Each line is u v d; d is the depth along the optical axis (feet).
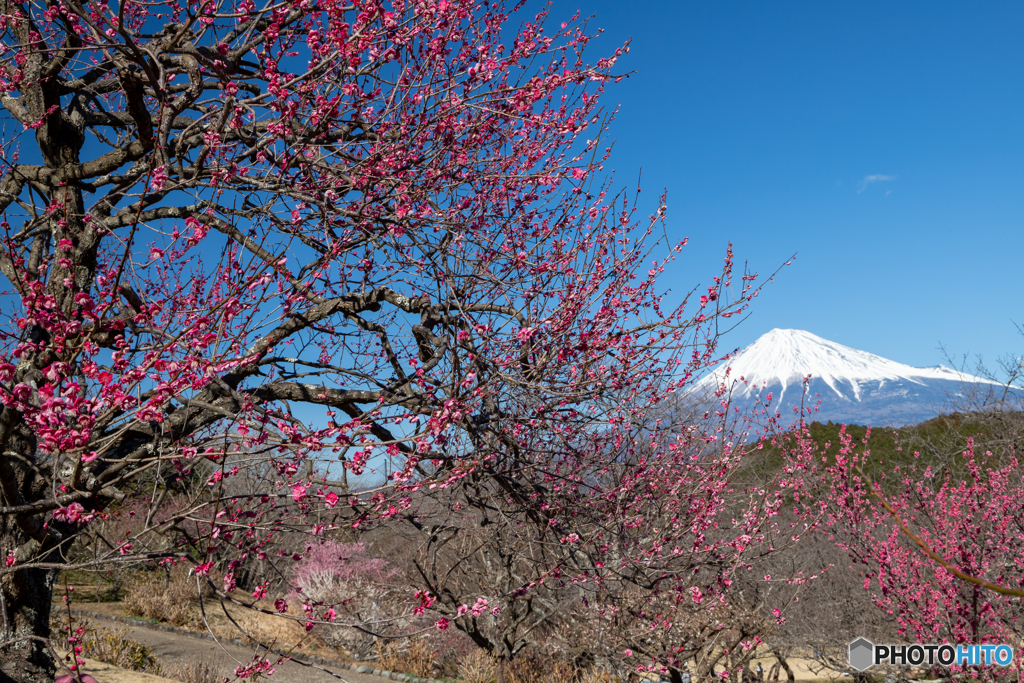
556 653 36.11
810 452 32.91
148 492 14.79
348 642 47.93
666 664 24.36
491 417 15.58
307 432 11.66
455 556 31.73
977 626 24.63
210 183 13.33
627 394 18.25
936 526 29.99
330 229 15.70
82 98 20.56
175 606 50.80
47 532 13.48
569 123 16.28
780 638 35.73
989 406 41.88
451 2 14.83
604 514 19.52
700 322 15.93
